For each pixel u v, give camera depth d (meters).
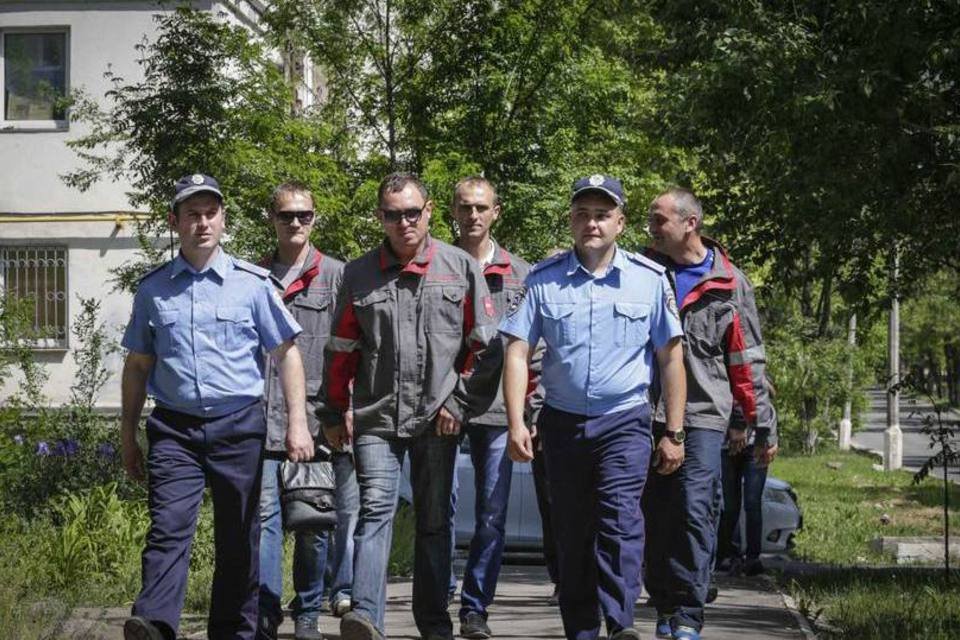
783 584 11.94
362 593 6.82
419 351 6.99
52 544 10.48
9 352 16.28
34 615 7.96
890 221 12.68
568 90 16.92
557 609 9.59
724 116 13.17
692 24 13.78
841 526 21.19
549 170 16.97
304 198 8.02
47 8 23.41
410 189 6.96
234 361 6.32
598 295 6.59
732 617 9.32
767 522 16.50
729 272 7.62
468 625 7.97
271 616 7.31
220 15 16.88
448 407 6.98
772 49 12.23
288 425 6.41
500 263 8.58
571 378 6.58
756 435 7.97
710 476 7.43
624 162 17.91
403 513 13.41
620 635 6.39
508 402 6.59
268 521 7.43
